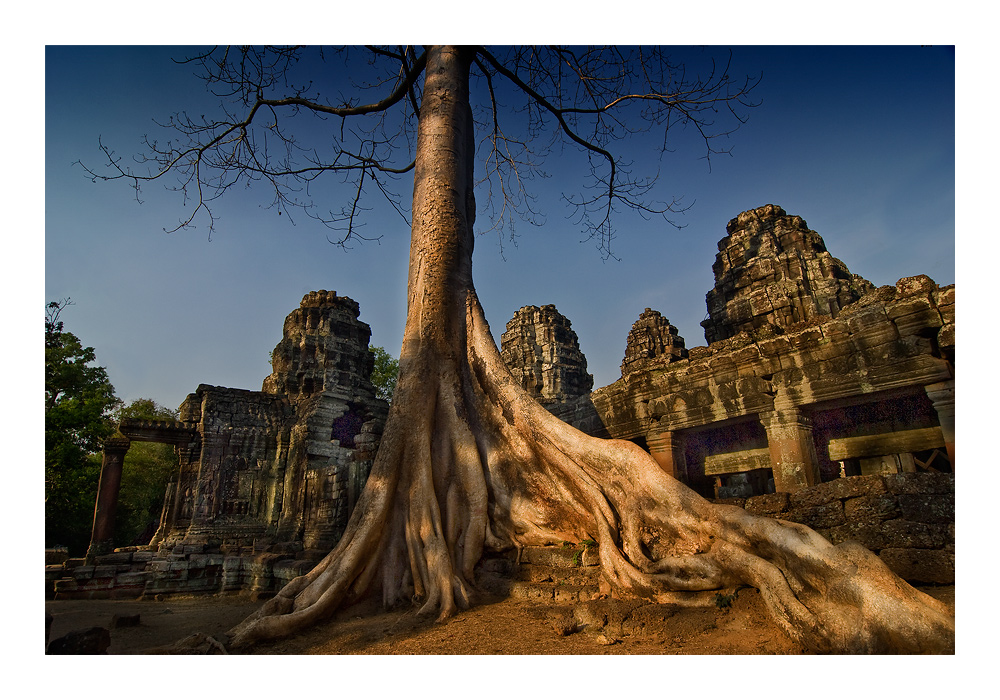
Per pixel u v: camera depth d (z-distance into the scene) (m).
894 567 4.42
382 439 7.46
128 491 33.12
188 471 22.27
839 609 3.50
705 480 13.98
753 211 16.86
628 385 12.69
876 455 11.02
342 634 5.30
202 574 16.14
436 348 8.14
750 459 13.05
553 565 6.22
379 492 6.84
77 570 15.52
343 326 27.75
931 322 8.00
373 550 6.52
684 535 5.01
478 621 5.23
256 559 14.83
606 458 6.16
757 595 4.19
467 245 9.01
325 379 25.47
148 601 14.94
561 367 24.70
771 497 5.38
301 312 28.00
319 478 17.28
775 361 9.98
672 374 11.77
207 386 23.30
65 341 26.12
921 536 4.35
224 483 22.48
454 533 6.86
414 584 6.28
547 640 4.49
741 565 4.25
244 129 10.66
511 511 6.97
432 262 8.55
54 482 24.58
